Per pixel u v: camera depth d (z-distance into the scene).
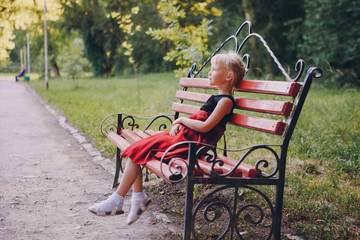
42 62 42.12
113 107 10.17
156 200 3.66
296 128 6.30
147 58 36.94
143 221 3.20
